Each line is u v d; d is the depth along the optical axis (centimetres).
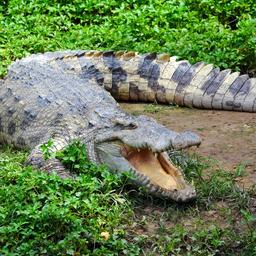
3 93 841
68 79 846
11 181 664
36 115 775
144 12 1093
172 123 844
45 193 620
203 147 762
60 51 970
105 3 1144
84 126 723
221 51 962
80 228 576
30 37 1054
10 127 805
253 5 1119
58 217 579
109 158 679
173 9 1095
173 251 574
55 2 1165
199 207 635
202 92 884
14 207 600
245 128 812
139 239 584
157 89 917
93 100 779
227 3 1134
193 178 680
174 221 617
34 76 848
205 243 578
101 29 1068
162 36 1035
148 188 639
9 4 1162
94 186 629
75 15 1145
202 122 841
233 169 706
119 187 652
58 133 739
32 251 558
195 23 1080
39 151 714
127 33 1052
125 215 618
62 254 557
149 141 639
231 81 881
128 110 905
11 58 1019
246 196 644
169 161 657
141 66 928
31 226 577
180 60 959
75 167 675
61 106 766
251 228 598
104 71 934
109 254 561
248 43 964
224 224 610
